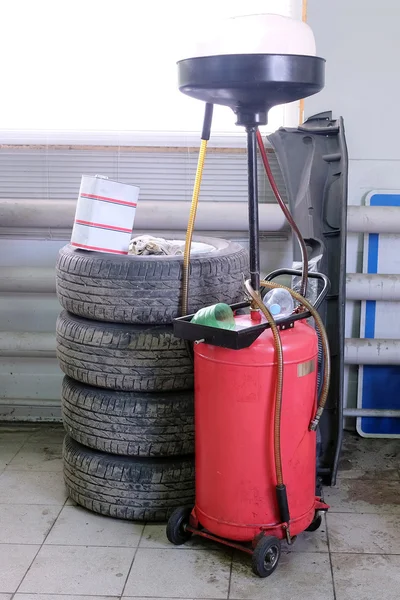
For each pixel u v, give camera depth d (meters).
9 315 3.34
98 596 2.08
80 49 3.20
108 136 3.19
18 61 3.23
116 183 2.42
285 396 2.09
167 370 2.37
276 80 1.83
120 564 2.24
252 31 1.80
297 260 2.91
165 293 2.33
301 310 2.26
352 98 3.05
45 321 3.33
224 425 2.11
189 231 2.24
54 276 3.16
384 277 3.05
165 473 2.42
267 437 2.10
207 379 2.12
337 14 2.98
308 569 2.21
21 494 2.69
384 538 2.39
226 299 2.44
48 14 3.18
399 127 3.07
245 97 1.90
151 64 3.20
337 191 2.94
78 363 2.44
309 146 3.03
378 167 3.11
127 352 2.35
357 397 3.24
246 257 2.59
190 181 3.21
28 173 3.24
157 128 3.24
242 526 2.17
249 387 2.06
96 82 3.23
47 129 3.24
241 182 3.20
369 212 2.99
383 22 2.97
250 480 2.13
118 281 2.32
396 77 3.02
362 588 2.11
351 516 2.54
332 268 2.92
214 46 1.83
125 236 2.48
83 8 3.16
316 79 1.89
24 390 3.38
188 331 2.09
